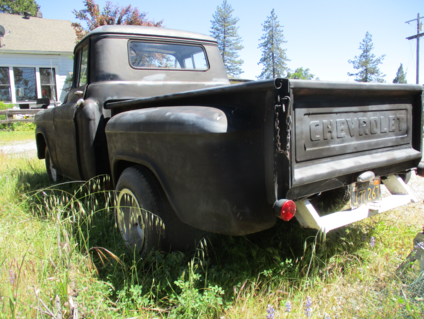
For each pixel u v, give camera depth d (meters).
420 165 2.78
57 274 2.04
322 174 2.01
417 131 2.75
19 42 19.95
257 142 1.96
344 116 2.20
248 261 2.52
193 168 2.04
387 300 1.94
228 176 1.90
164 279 2.23
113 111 3.28
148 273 2.38
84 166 3.34
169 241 2.46
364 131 2.34
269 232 2.86
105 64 3.38
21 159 6.67
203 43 4.14
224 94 2.10
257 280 2.25
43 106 4.92
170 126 2.13
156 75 3.66
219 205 1.95
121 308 2.00
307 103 1.97
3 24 21.30
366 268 2.40
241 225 1.95
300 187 1.98
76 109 3.33
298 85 1.81
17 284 1.81
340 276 2.34
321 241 2.59
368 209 2.33
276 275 2.30
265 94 1.87
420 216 3.38
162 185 2.31
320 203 3.27
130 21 15.58
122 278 2.30
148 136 2.38
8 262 2.17
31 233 2.73
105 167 3.31
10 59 19.34
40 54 19.92
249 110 1.98
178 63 3.89
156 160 2.34
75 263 2.31
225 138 1.88
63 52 20.00
